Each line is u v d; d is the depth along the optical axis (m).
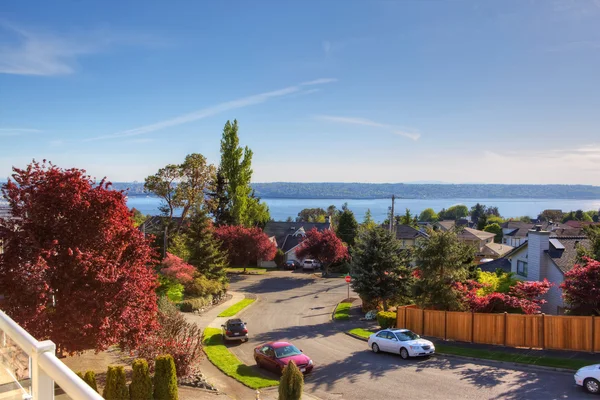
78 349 14.70
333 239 59.03
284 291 48.69
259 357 21.95
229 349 26.06
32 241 14.40
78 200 15.25
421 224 113.94
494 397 16.91
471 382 18.81
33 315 13.30
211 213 71.81
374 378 19.91
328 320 34.62
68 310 14.25
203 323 32.84
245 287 51.28
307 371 20.55
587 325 22.50
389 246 35.94
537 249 31.30
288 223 88.56
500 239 99.31
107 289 14.81
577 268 23.77
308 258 68.25
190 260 45.47
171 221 59.84
